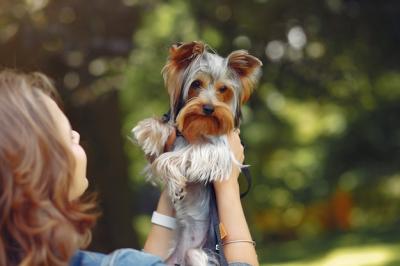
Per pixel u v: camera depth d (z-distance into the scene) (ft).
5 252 7.20
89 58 38.06
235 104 12.58
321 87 48.08
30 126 7.25
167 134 12.46
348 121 76.07
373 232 70.79
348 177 85.25
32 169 7.14
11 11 34.63
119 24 37.68
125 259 7.61
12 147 7.15
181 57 12.50
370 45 48.62
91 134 43.45
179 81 12.55
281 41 45.16
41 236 7.13
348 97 51.47
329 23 46.39
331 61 47.14
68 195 7.41
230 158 11.94
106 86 41.24
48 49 36.27
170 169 12.01
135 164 69.67
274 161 98.02
